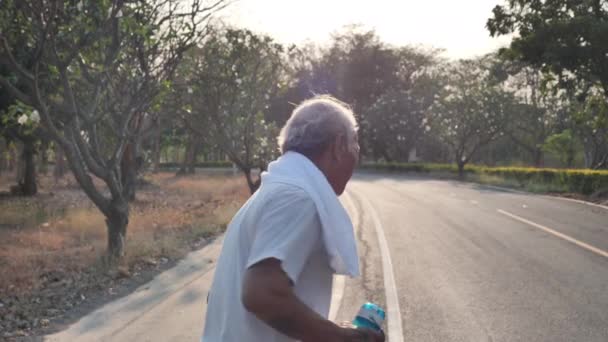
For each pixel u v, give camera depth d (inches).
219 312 82.6
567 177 1158.3
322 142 85.6
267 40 841.5
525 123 2384.4
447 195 1098.1
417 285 343.6
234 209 690.8
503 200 965.2
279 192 78.5
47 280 353.7
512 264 404.5
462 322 268.8
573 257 430.0
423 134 2596.0
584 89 998.4
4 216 661.9
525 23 932.0
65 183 1471.5
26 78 353.7
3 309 285.4
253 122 868.0
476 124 1866.4
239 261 80.0
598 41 840.3
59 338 246.4
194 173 2102.6
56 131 383.6
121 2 381.1
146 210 751.7
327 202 80.5
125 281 351.3
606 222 645.3
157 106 447.5
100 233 550.9
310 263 79.7
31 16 372.8
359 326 84.4
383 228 606.2
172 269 388.2
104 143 783.7
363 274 374.3
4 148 1323.8
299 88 2704.2
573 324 264.5
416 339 245.3
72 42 392.8
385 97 2640.3
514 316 277.4
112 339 245.3
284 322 73.7
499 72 2215.8
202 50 777.6
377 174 2422.5
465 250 465.1
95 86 409.7
